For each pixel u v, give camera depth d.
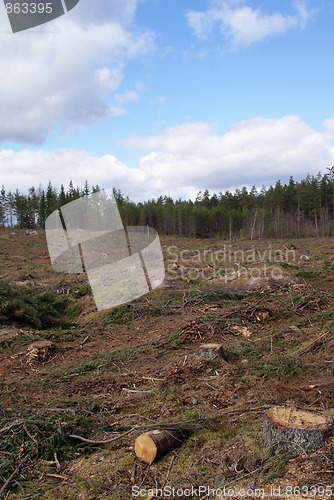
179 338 7.38
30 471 3.57
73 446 3.94
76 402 4.93
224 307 9.48
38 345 7.12
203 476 3.17
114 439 3.94
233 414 4.24
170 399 4.90
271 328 8.12
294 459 3.03
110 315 9.45
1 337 7.80
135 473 3.38
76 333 8.41
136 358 6.73
